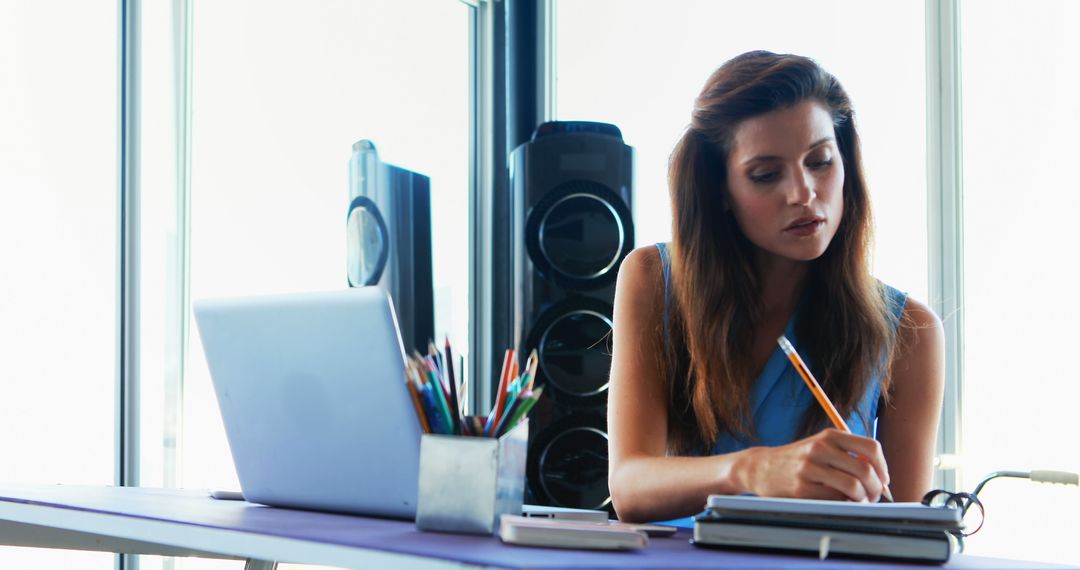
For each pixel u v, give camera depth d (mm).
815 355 1380
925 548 789
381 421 986
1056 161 2369
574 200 2410
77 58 2305
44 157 2234
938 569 765
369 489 1009
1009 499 2359
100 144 2350
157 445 2416
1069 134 2357
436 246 3156
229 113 2625
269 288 2721
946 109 2484
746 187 1312
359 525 921
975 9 2477
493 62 3219
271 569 1375
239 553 844
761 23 2693
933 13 2502
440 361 989
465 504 875
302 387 1040
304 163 2814
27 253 2197
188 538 884
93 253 2324
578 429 2357
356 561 763
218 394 1125
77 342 2283
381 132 3035
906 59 2533
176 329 2467
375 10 3018
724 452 1384
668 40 2846
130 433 2367
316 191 2846
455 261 3201
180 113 2490
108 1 2369
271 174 2727
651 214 2842
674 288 1418
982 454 2410
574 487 2346
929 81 2504
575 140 2428
